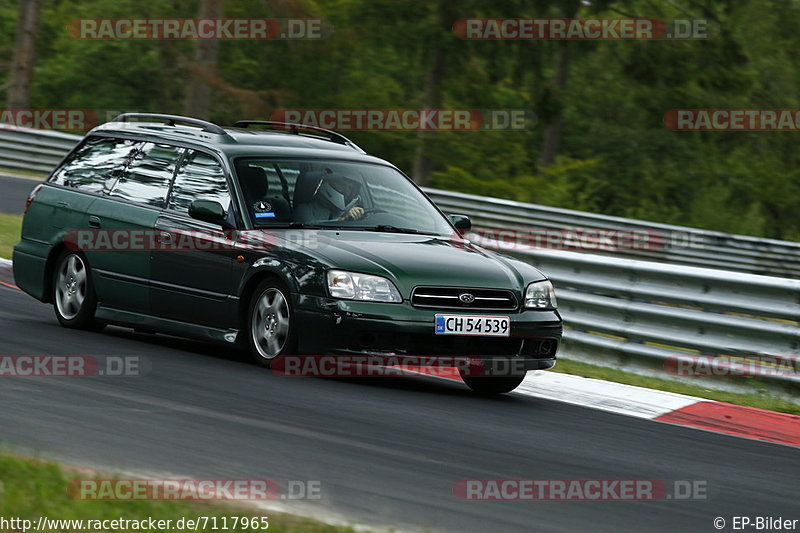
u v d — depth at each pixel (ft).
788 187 490.08
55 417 66.64
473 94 432.25
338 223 95.14
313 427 70.08
